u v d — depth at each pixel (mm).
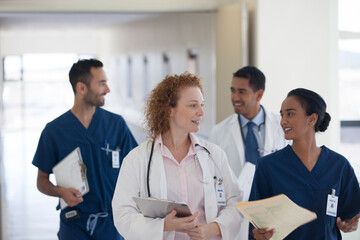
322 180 1878
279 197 1653
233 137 2799
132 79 13125
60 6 4094
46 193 2539
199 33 6395
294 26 3883
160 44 9453
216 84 4359
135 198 1732
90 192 2547
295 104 1873
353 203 1929
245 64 3914
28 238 4414
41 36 16094
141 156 1878
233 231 1838
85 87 2588
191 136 1911
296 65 3900
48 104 17062
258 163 1985
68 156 2441
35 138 12438
